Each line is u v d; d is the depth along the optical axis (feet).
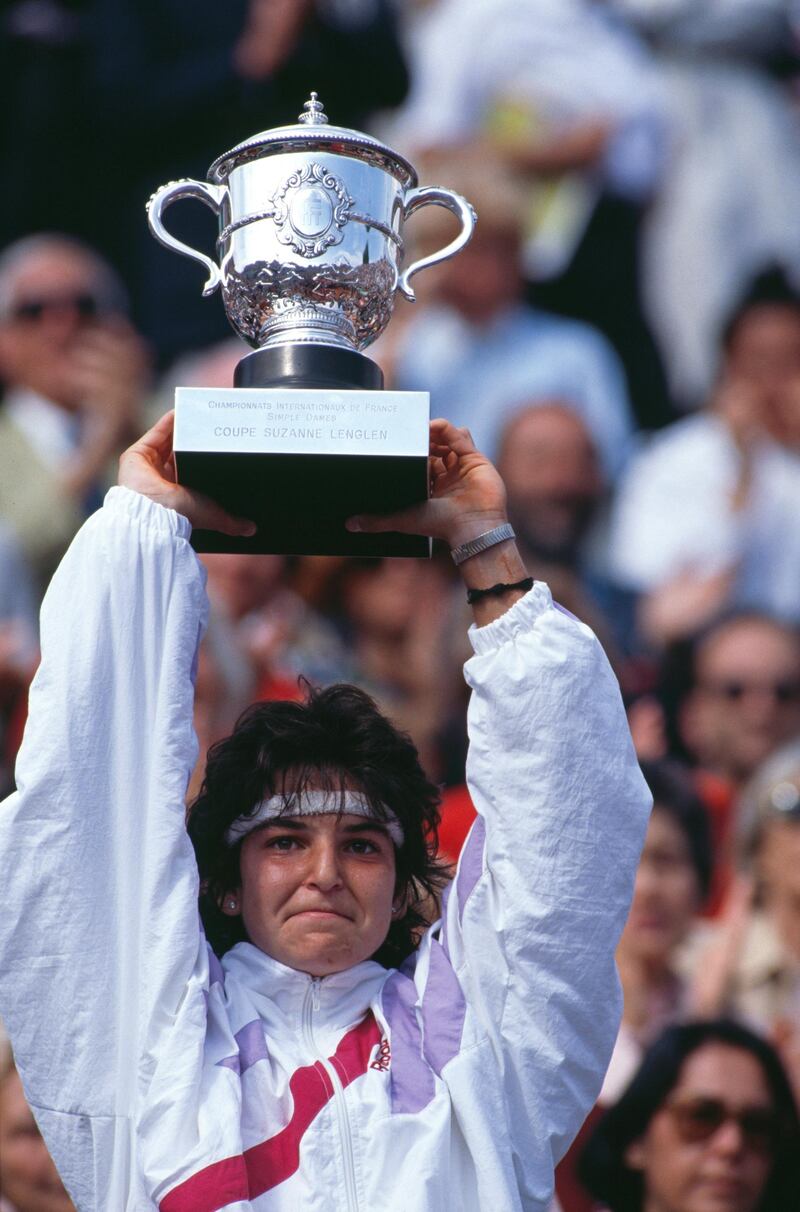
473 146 103.35
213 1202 33.58
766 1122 52.90
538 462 94.48
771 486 96.58
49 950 35.83
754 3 107.04
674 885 65.10
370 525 38.29
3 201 104.27
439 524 38.22
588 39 105.60
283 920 37.09
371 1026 37.14
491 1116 35.42
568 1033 36.42
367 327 40.93
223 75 104.94
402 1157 34.91
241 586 77.71
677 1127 52.90
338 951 36.91
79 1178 35.70
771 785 67.10
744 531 95.25
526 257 100.99
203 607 37.70
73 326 93.40
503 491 38.47
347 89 104.63
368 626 79.77
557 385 97.71
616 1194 53.36
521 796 36.55
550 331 99.45
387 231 40.60
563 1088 36.52
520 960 36.29
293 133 40.19
